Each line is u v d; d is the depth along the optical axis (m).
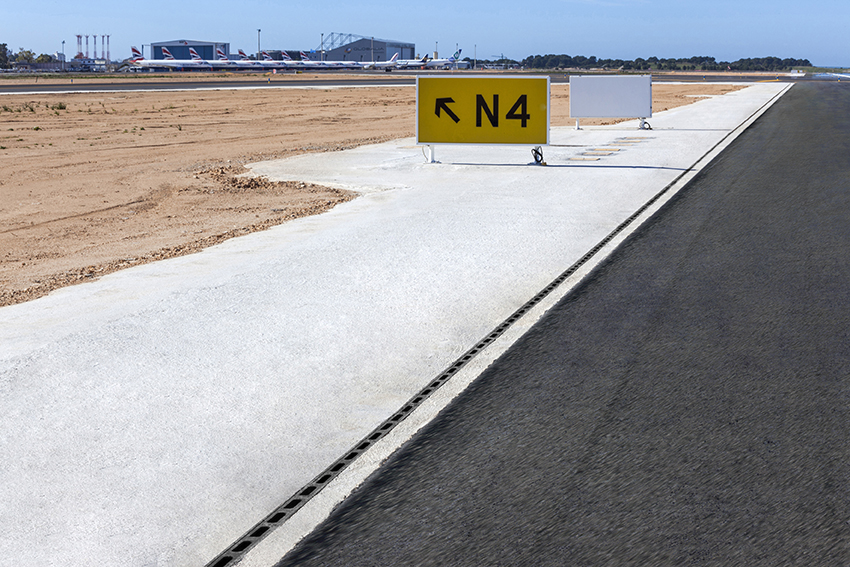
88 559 3.51
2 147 24.81
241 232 11.41
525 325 6.68
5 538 3.68
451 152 21.61
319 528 3.71
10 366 5.88
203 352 6.15
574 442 4.47
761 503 3.76
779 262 8.59
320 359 5.99
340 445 4.58
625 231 10.48
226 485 4.14
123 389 5.44
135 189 16.70
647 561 3.33
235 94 60.81
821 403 4.91
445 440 4.57
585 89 26.05
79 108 44.34
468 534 3.58
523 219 11.46
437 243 9.92
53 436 4.75
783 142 22.00
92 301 7.70
